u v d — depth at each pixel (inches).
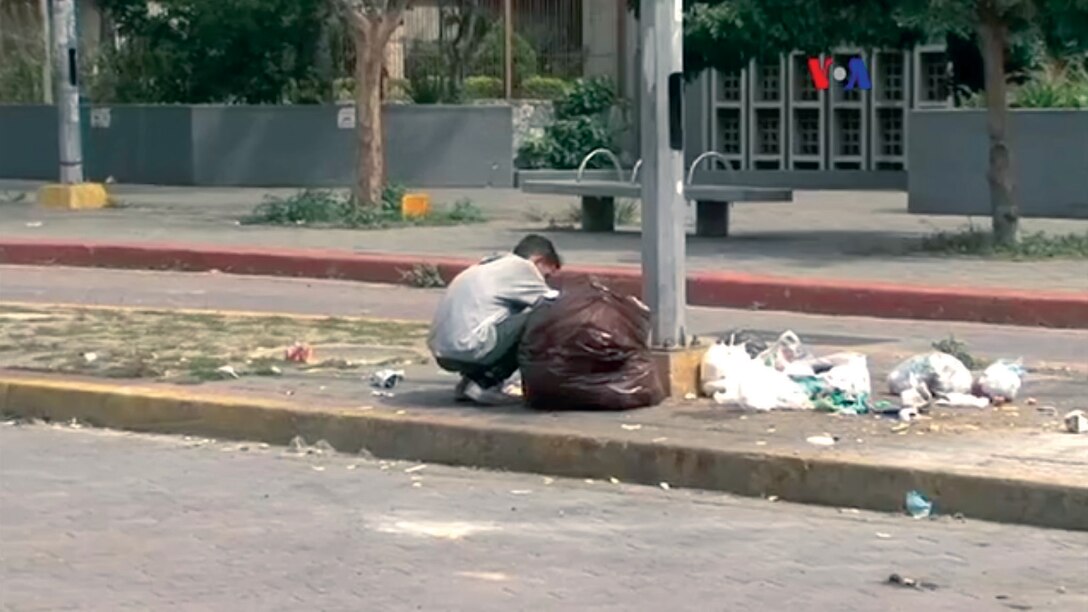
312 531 407.8
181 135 1481.3
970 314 738.2
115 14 1558.8
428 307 786.2
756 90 1524.4
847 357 528.1
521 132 1510.8
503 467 466.6
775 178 1475.1
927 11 864.9
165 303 793.6
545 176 1443.2
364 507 430.6
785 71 1507.1
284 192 1401.3
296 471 470.6
